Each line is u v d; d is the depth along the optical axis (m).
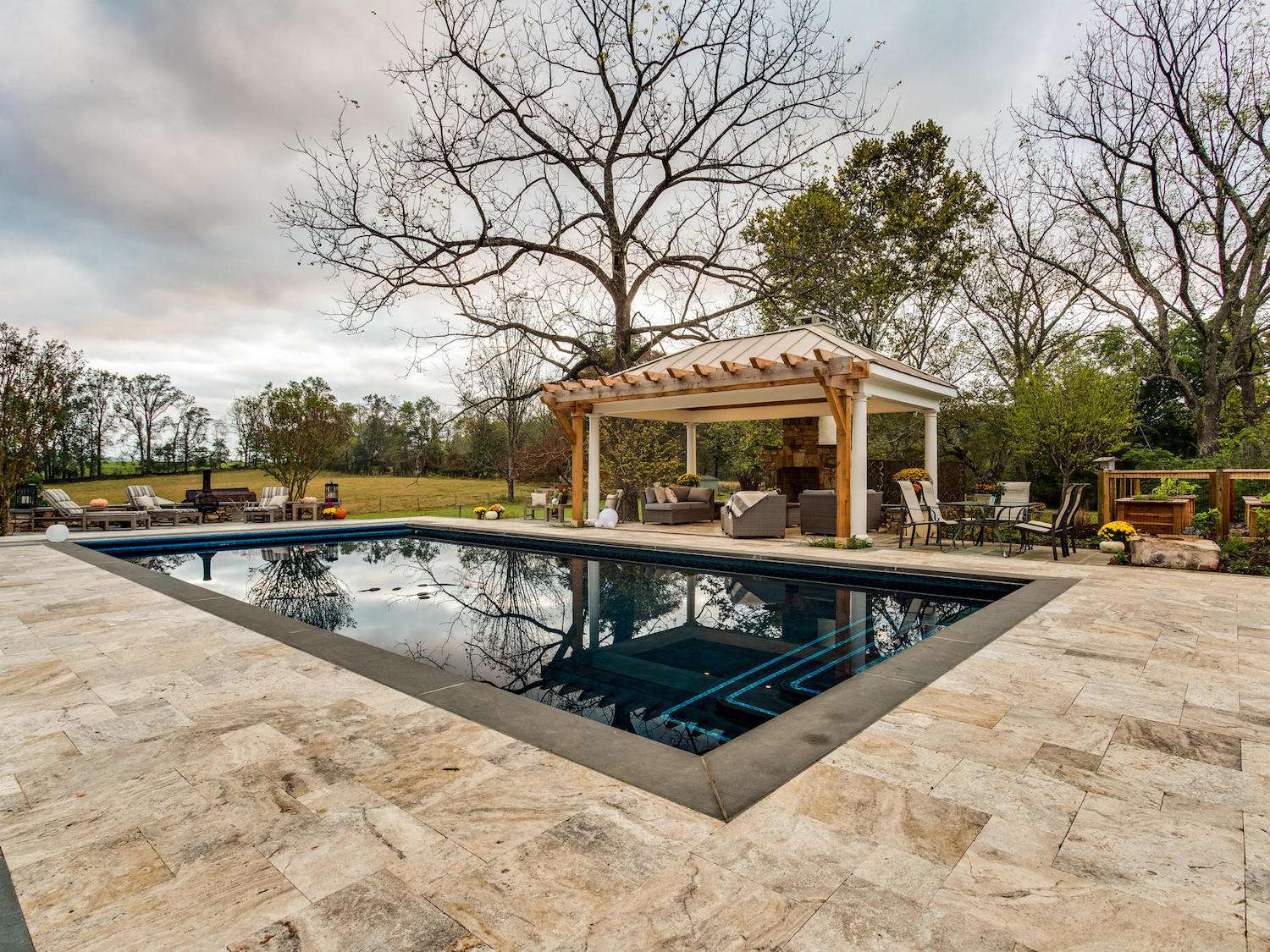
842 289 16.31
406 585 8.39
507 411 23.62
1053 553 8.19
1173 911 1.60
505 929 1.54
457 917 1.59
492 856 1.87
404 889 1.71
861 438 9.59
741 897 1.66
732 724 3.65
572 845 1.92
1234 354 14.99
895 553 8.84
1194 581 6.55
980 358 18.95
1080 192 16.25
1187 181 14.96
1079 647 4.12
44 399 12.66
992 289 18.03
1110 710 3.02
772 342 12.23
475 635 5.84
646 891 1.69
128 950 1.48
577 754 2.57
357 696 3.31
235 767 2.49
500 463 25.47
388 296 15.13
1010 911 1.59
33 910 1.64
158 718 3.02
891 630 5.76
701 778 2.36
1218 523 9.30
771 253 16.05
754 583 8.23
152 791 2.30
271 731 2.84
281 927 1.57
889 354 20.38
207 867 1.83
